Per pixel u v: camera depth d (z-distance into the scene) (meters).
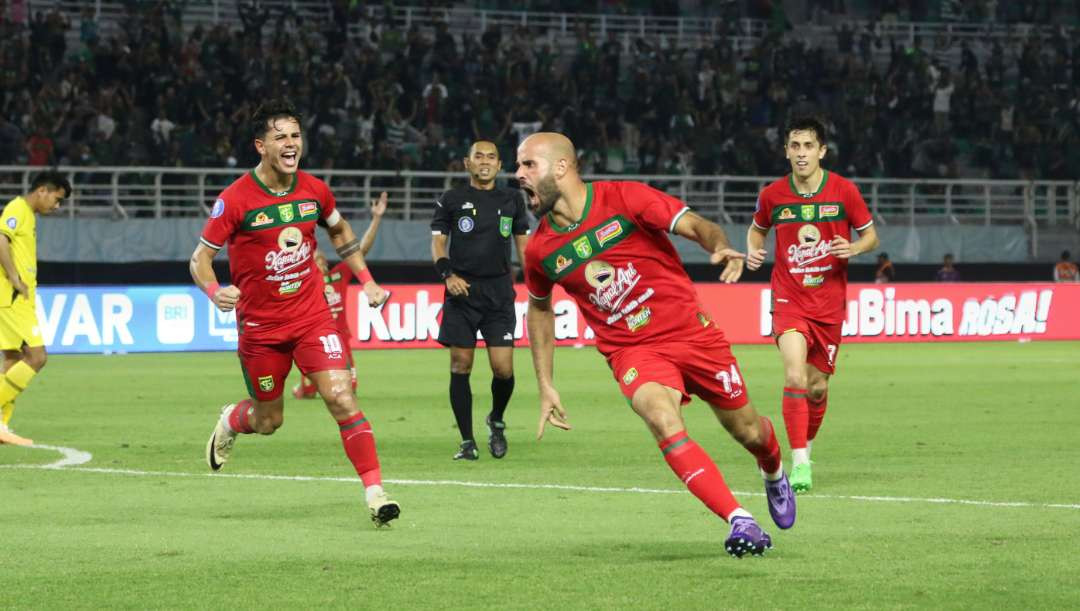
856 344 30.48
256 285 8.80
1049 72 45.16
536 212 7.28
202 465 11.66
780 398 18.41
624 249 7.25
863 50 44.53
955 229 37.59
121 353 27.44
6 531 8.25
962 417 15.77
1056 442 13.27
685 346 7.27
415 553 7.46
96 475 10.98
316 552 7.50
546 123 39.41
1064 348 29.31
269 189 8.73
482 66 40.12
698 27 45.00
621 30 44.38
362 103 38.59
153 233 32.66
